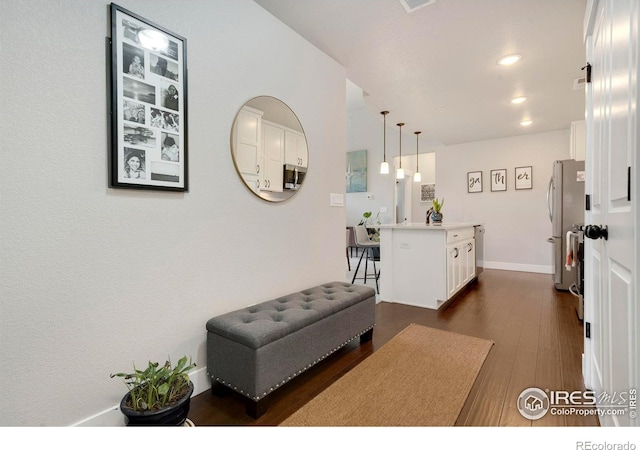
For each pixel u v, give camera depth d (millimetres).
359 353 2127
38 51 1146
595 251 1524
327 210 2604
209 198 1722
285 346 1562
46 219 1173
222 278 1794
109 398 1343
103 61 1312
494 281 4352
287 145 2213
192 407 1538
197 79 1653
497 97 3480
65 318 1224
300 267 2340
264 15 2027
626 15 965
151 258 1482
